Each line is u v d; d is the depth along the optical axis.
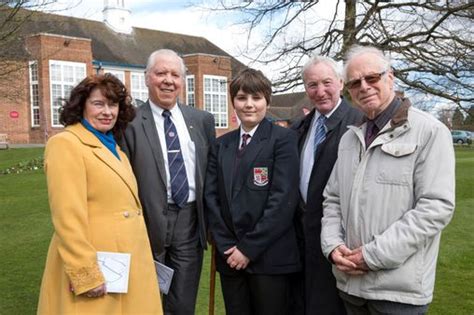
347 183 2.76
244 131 3.40
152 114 3.48
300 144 3.54
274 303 3.25
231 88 3.37
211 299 3.52
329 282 3.19
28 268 5.75
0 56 10.37
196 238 3.54
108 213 2.76
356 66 2.70
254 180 3.26
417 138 2.51
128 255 2.75
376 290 2.54
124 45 35.19
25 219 8.51
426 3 9.77
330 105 3.34
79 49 29.33
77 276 2.56
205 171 3.55
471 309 4.43
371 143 2.66
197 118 3.70
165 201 3.37
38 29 10.35
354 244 2.67
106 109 2.86
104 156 2.81
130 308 2.80
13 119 28.31
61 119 2.90
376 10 10.05
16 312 4.45
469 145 39.47
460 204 9.36
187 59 36.38
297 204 3.28
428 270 2.51
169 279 3.27
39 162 18.23
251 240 3.17
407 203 2.52
